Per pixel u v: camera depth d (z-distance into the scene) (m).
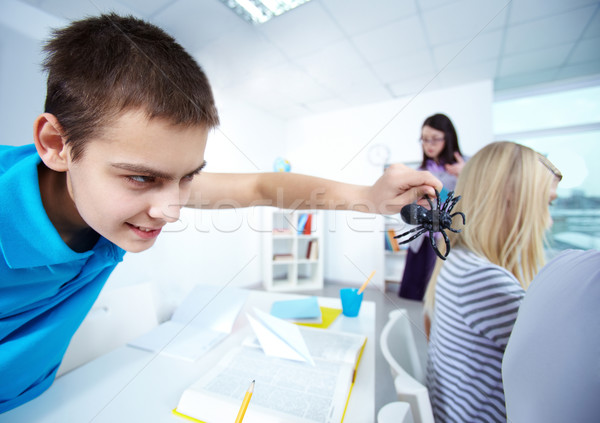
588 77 2.50
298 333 0.56
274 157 3.31
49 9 1.23
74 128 0.28
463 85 2.61
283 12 1.79
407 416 0.38
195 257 2.14
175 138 0.29
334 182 0.58
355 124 2.96
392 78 2.53
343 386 0.42
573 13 1.79
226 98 2.78
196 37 1.97
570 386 0.21
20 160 0.41
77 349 0.70
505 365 0.31
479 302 0.49
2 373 0.40
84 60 0.28
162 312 1.00
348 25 1.90
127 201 0.31
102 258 0.46
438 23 1.88
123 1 1.62
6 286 0.36
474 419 0.50
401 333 0.72
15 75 1.29
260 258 2.98
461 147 2.59
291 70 2.40
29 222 0.33
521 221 0.46
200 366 0.52
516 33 1.98
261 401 0.38
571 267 0.26
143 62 0.29
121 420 0.38
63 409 0.41
